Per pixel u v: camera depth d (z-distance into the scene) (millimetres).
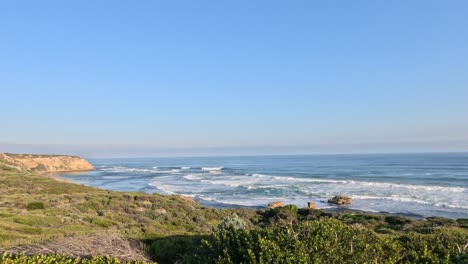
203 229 21562
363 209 42219
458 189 56375
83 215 24562
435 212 39125
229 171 123062
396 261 5793
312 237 5680
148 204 34875
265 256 5195
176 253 8344
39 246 7633
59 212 25625
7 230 15016
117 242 7887
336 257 5188
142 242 8875
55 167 132000
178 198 40156
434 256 5855
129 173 120688
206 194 59344
